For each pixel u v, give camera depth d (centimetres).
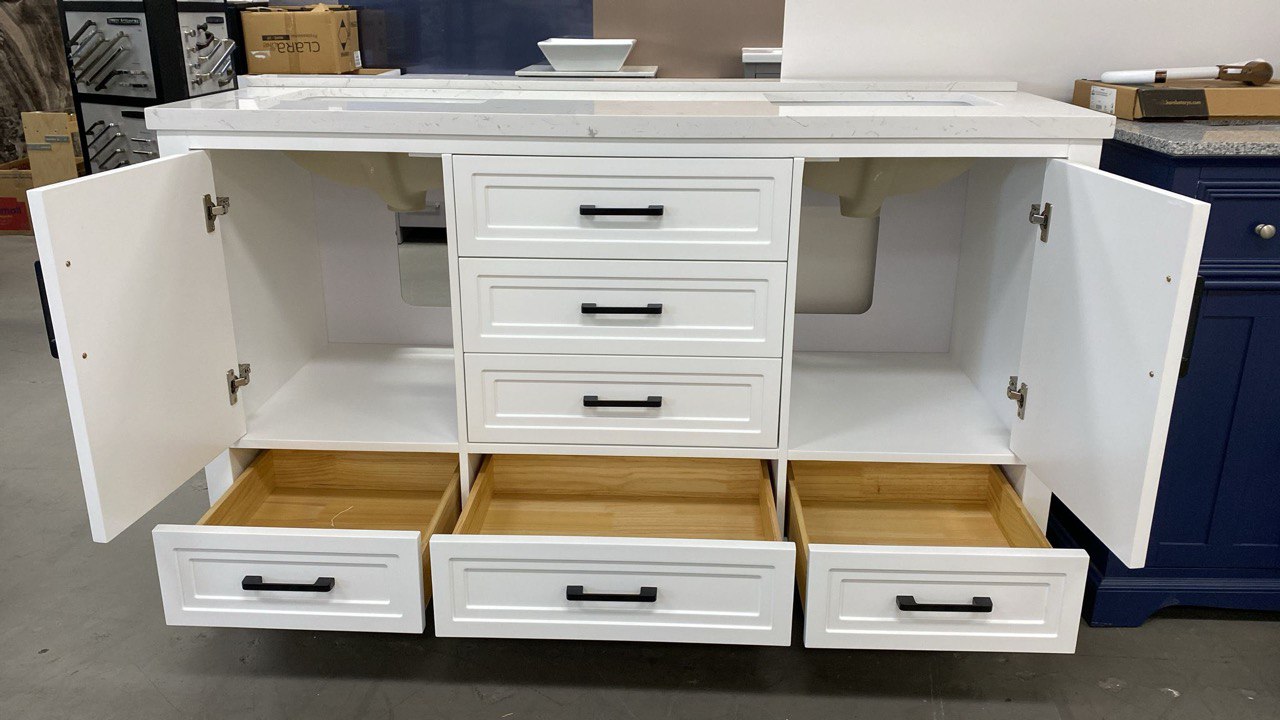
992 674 162
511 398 166
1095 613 175
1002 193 178
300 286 201
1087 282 141
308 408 183
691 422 166
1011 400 173
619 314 160
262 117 151
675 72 196
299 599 147
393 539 142
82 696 155
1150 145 151
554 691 157
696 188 152
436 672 162
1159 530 171
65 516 213
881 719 150
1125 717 151
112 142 264
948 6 190
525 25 193
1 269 408
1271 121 170
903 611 144
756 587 143
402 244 209
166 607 149
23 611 178
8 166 469
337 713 151
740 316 159
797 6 190
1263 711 152
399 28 194
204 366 160
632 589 144
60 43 480
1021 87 196
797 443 170
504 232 156
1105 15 190
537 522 175
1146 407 125
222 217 164
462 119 148
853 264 208
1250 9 187
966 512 183
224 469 175
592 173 151
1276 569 173
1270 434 163
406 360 209
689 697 156
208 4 196
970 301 198
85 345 129
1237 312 156
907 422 179
